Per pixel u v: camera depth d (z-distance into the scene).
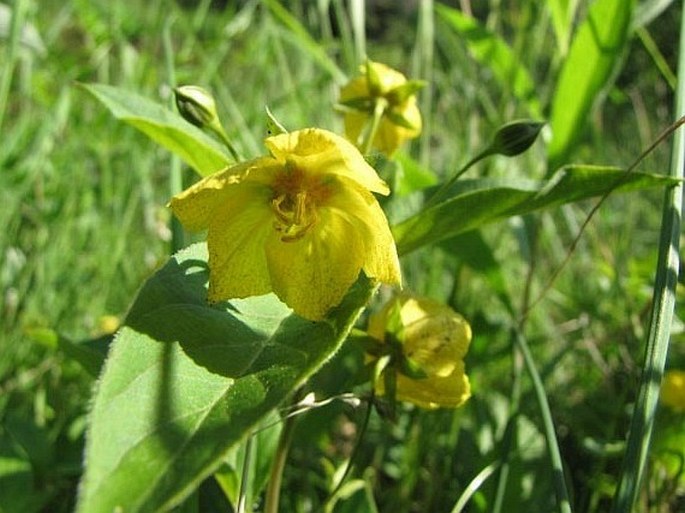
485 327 0.13
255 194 0.07
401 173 0.09
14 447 0.11
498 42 0.14
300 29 0.15
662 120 0.20
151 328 0.06
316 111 0.19
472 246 0.12
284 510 0.11
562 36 0.14
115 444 0.05
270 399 0.05
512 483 0.10
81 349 0.09
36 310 0.14
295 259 0.07
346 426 0.14
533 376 0.10
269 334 0.06
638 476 0.07
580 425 0.13
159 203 0.19
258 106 0.19
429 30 0.15
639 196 0.21
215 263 0.07
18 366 0.14
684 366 0.14
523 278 0.17
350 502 0.09
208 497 0.10
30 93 0.20
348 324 0.06
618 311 0.15
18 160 0.18
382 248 0.07
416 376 0.08
